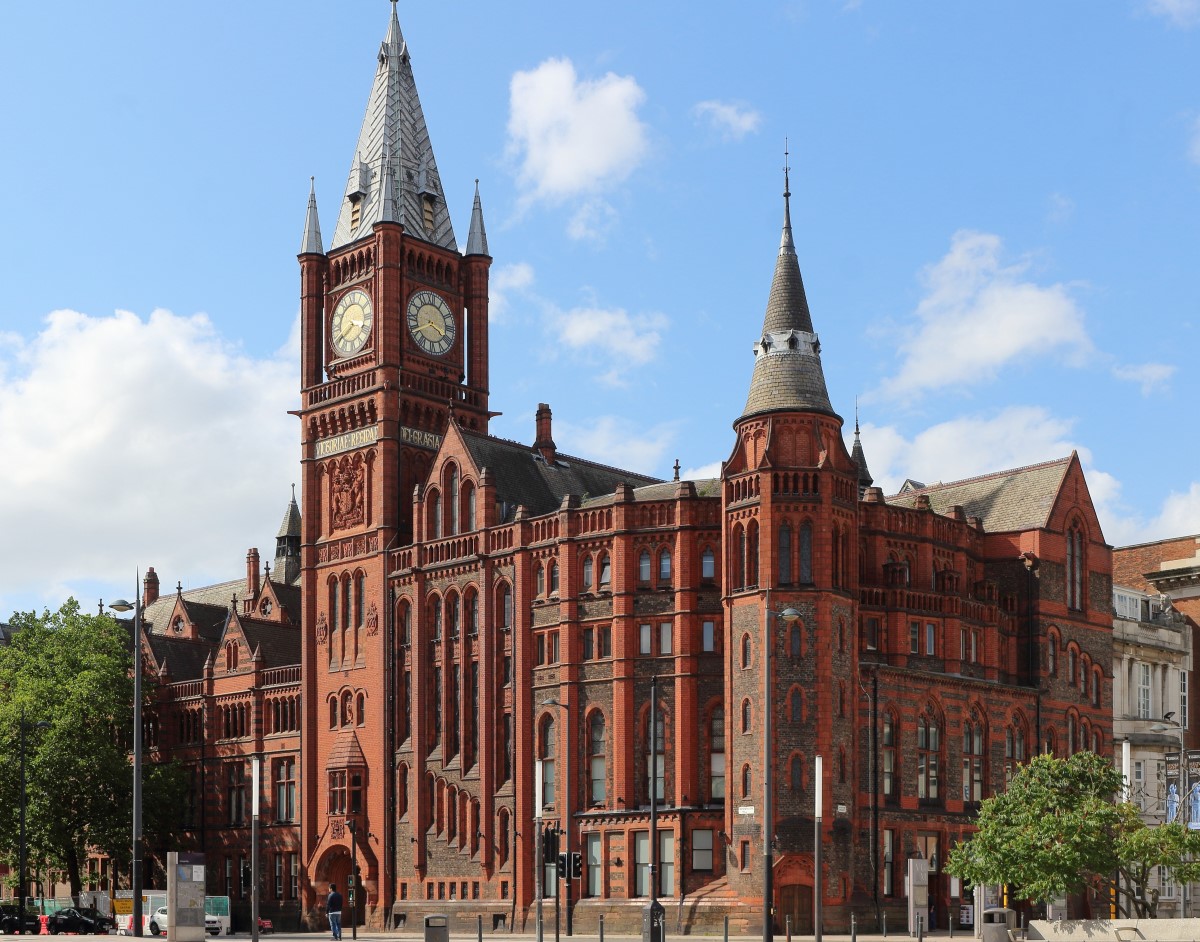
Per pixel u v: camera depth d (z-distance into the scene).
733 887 88.38
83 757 117.44
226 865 124.12
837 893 86.69
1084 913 101.56
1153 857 74.31
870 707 92.00
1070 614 106.69
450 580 106.62
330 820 111.88
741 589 90.25
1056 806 76.19
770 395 90.62
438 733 106.75
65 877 137.50
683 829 91.69
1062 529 106.94
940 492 114.06
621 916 92.44
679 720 93.12
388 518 111.56
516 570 102.00
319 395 117.69
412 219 116.94
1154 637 121.44
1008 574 105.69
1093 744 107.31
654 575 95.94
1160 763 117.50
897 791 92.88
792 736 87.06
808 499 89.00
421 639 107.88
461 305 118.94
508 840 100.69
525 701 100.25
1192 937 65.12
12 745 115.12
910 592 96.25
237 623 127.12
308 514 117.50
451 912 102.50
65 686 119.06
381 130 118.50
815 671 87.56
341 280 118.00
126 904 107.69
